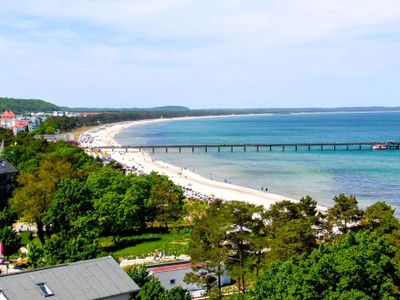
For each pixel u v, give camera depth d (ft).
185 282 227.40
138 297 174.40
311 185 633.61
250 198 556.92
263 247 210.79
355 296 125.29
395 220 229.45
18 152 599.57
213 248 207.51
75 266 155.43
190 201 497.46
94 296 144.97
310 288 132.05
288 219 237.45
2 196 436.35
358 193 568.82
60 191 330.75
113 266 159.22
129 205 351.05
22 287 141.69
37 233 368.07
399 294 141.38
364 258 136.46
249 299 182.60
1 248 295.89
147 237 366.02
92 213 329.11
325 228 243.19
